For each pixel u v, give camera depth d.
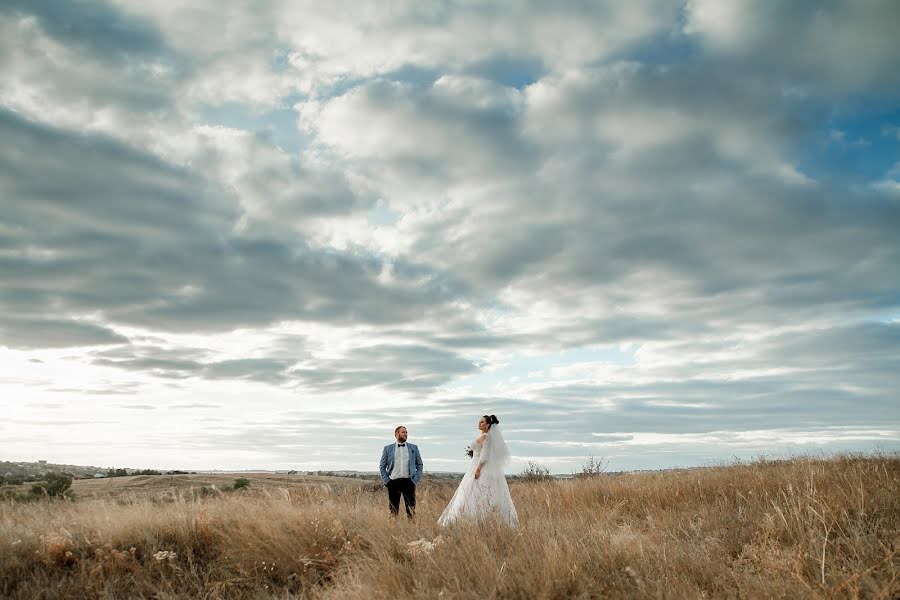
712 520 9.05
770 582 5.48
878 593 4.86
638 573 5.82
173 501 10.76
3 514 9.90
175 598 7.34
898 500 8.29
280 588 7.85
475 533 7.71
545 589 5.55
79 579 7.91
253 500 10.91
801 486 10.23
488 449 10.37
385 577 6.40
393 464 11.42
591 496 13.20
